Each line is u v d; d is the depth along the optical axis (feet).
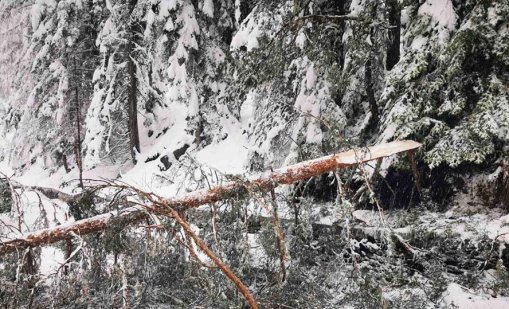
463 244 18.85
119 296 14.28
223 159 41.57
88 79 53.67
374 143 25.49
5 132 68.64
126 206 14.29
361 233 19.86
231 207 14.42
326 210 20.39
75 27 50.90
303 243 16.99
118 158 54.03
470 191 23.48
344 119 26.00
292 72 29.09
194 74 44.21
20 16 66.59
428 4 23.12
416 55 22.75
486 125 20.76
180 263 15.37
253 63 28.66
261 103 32.48
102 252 14.33
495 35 21.06
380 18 26.25
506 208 21.75
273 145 28.35
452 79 22.74
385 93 23.93
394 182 24.72
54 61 51.78
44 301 13.97
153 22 41.83
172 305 14.53
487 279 17.61
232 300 13.93
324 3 29.40
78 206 15.67
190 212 15.38
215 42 45.32
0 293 13.74
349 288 16.34
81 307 13.85
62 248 15.52
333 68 26.76
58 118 51.83
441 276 17.52
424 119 22.52
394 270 17.88
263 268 16.48
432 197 24.66
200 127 45.27
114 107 49.24
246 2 38.63
